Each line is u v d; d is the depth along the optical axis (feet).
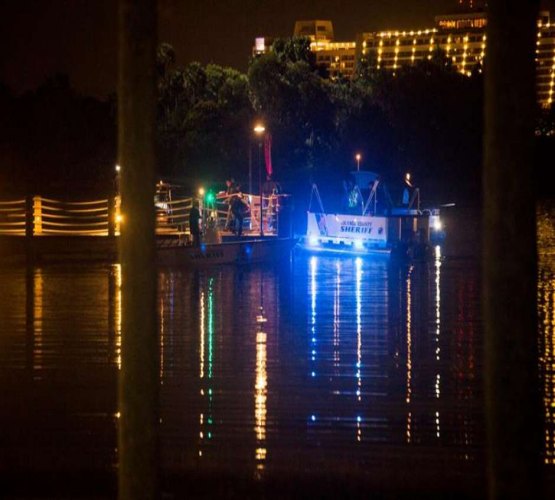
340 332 85.71
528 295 19.33
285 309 100.94
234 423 53.98
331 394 61.26
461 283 125.29
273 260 159.74
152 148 21.16
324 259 163.12
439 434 51.55
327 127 384.47
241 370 68.80
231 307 102.47
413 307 102.42
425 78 413.80
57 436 50.90
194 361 72.13
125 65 21.03
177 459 46.68
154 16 21.06
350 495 41.11
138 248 21.17
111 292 114.21
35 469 44.50
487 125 19.56
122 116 21.13
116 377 66.13
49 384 63.98
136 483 21.57
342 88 408.87
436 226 196.95
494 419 19.53
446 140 406.21
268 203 188.75
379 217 166.40
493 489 19.65
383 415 55.88
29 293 113.29
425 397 60.39
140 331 21.33
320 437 51.01
